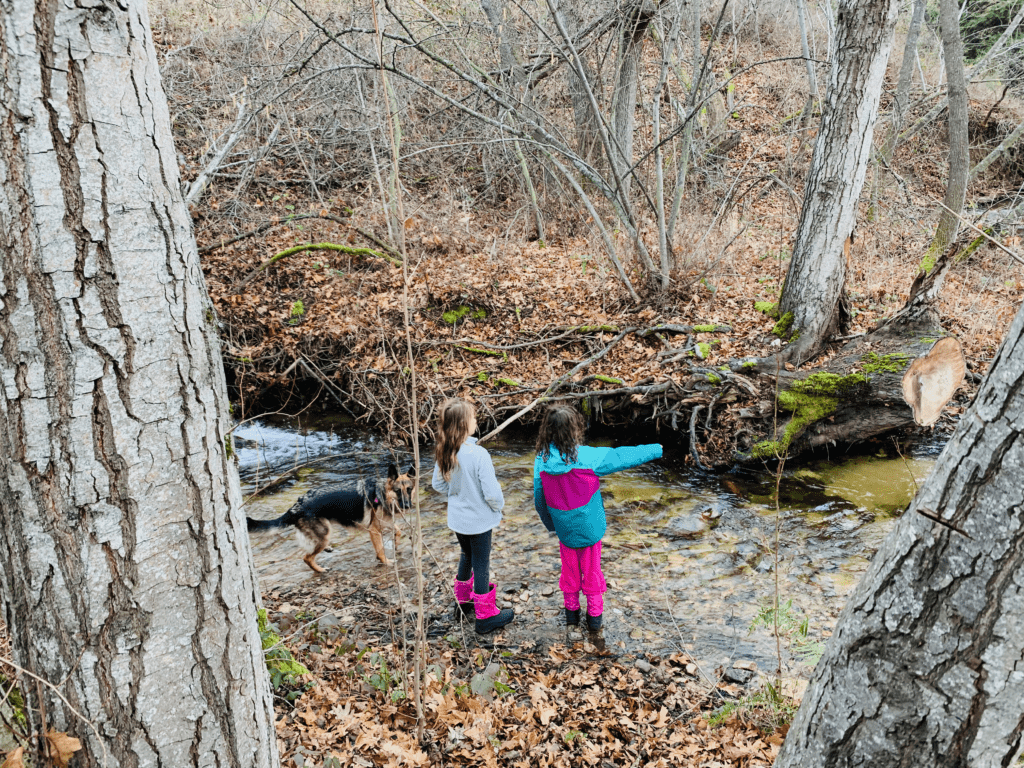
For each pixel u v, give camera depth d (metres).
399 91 11.09
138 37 1.56
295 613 4.61
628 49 9.36
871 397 7.08
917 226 12.39
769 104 15.66
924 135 16.27
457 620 4.62
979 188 15.82
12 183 1.43
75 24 1.44
